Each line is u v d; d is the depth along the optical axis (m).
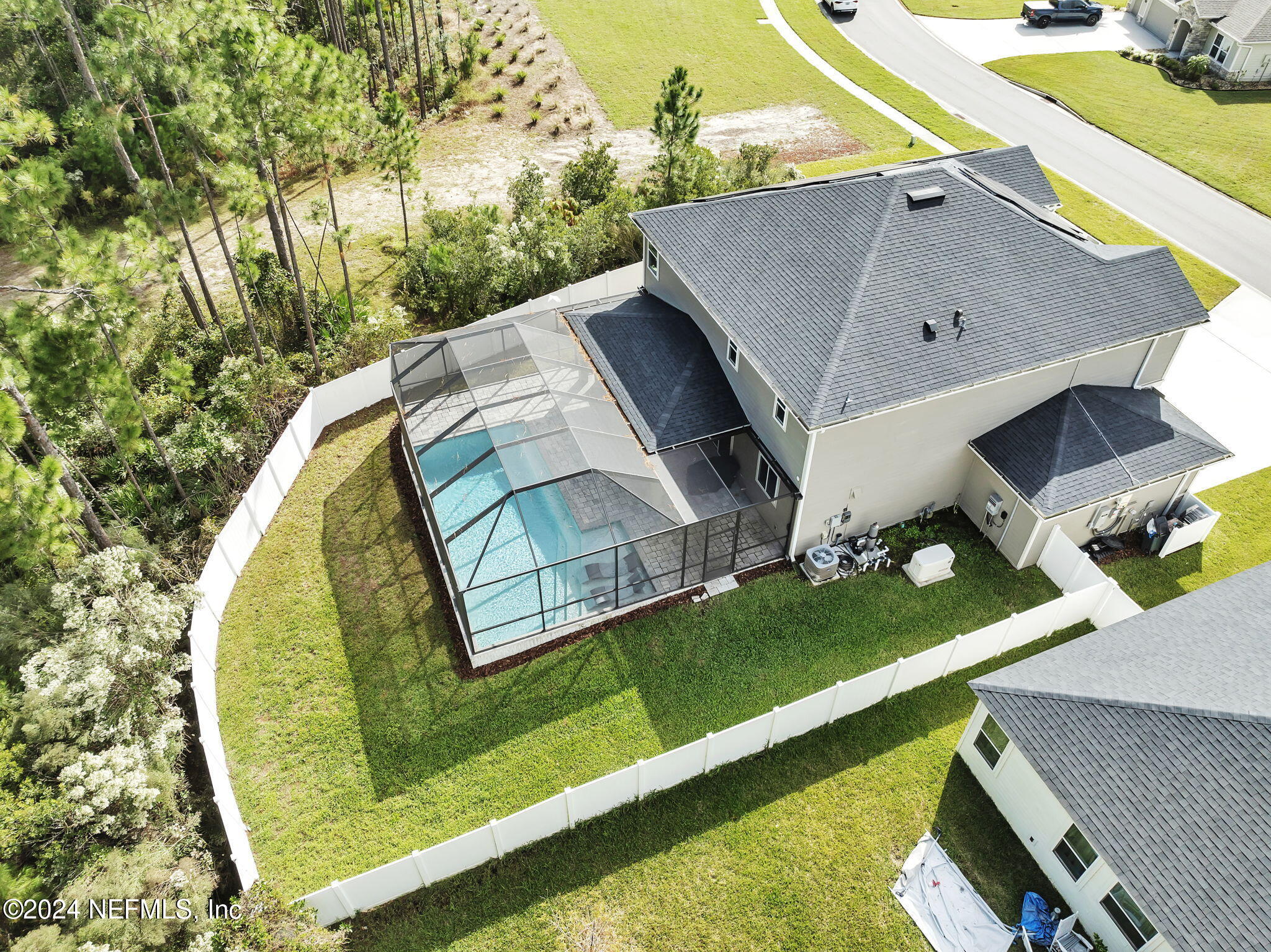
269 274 28.42
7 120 22.23
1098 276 21.09
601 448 20.42
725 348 22.27
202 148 24.22
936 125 46.06
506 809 16.80
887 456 20.36
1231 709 14.33
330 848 16.27
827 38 57.19
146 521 21.88
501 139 44.66
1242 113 45.94
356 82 32.47
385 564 21.77
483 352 23.41
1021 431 21.30
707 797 16.95
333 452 25.12
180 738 16.81
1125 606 19.11
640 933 15.04
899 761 17.55
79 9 36.06
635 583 20.25
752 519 21.12
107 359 19.39
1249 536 22.41
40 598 18.55
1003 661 19.48
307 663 19.48
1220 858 13.16
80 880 13.17
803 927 15.09
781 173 38.56
